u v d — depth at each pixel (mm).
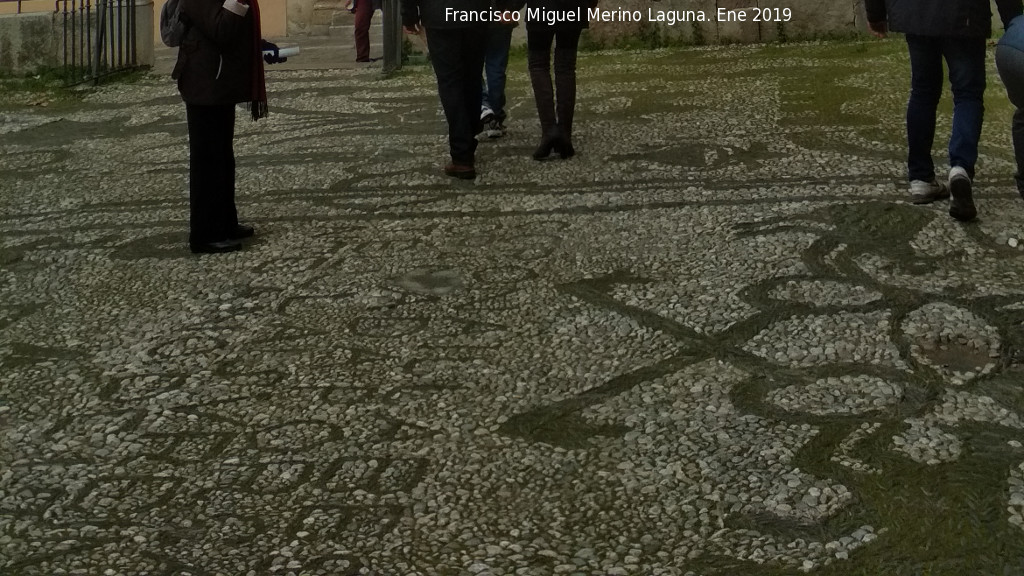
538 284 5078
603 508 3348
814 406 3863
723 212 5879
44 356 4594
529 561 3111
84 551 3240
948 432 3656
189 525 3357
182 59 5480
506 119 8641
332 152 7820
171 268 5543
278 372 4348
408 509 3389
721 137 7562
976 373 4043
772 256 5207
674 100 8969
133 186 7246
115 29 12344
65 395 4238
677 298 4816
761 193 6180
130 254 5801
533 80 7141
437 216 6164
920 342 4297
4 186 7414
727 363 4207
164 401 4152
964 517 3205
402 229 5965
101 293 5270
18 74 12164
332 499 3461
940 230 5434
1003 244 5227
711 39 12086
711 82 9703
